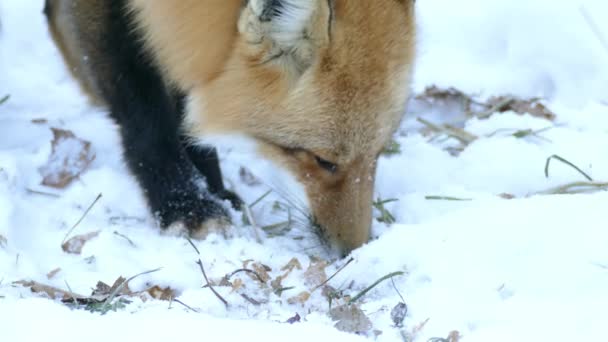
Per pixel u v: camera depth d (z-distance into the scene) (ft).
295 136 34.76
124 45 37.45
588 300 27.58
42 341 24.59
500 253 31.09
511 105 51.42
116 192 40.14
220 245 35.17
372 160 35.78
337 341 25.23
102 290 29.96
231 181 43.45
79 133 45.85
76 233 35.37
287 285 31.60
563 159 41.32
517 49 55.42
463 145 47.55
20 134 44.65
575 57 54.03
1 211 35.24
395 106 35.35
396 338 27.27
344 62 33.47
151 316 26.40
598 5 57.31
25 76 52.11
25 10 57.72
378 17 33.91
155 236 36.29
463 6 59.00
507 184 42.45
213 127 36.17
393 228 34.91
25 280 30.17
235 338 25.04
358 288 31.81
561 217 32.19
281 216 39.96
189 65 35.37
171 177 38.47
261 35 32.86
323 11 32.30
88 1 37.29
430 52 55.83
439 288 29.94
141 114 38.34
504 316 27.50
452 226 33.17
